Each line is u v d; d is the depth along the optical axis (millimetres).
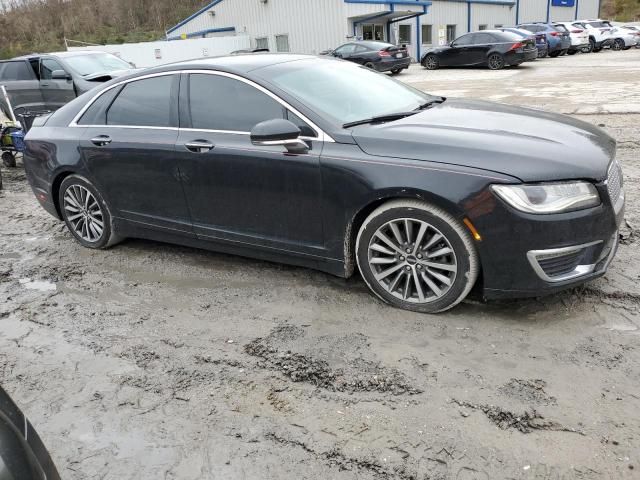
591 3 49531
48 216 6254
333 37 30203
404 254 3334
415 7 29609
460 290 3205
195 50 31625
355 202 3316
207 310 3699
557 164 2982
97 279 4359
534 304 3391
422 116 3756
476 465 2258
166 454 2451
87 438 2588
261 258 3961
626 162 6473
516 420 2475
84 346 3385
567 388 2652
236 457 2404
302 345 3182
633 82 13328
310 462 2346
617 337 3014
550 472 2199
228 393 2830
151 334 3459
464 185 2994
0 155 9578
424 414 2559
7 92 10883
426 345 3078
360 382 2814
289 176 3527
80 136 4617
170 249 4855
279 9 31766
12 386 3035
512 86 14156
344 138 3387
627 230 4406
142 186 4312
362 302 3604
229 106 3840
